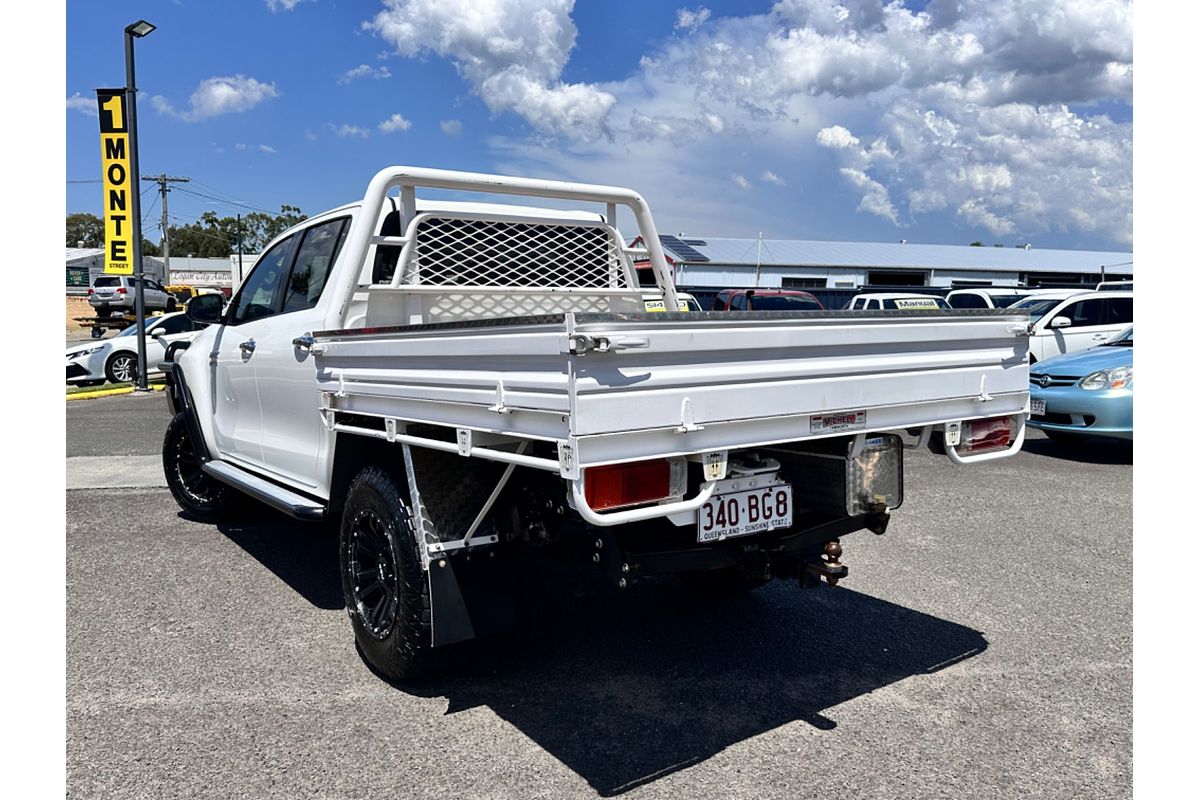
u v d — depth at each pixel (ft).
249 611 14.87
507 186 13.79
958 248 176.86
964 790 9.28
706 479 9.10
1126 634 13.73
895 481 11.27
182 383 20.04
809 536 11.54
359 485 12.03
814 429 9.96
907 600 15.40
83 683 11.93
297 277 15.84
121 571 17.08
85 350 56.75
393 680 11.94
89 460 28.89
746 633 13.88
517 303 15.29
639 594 15.81
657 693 11.68
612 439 8.21
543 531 10.48
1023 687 11.83
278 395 15.52
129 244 52.80
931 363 11.07
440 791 9.27
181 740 10.34
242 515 20.68
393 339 10.89
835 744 10.28
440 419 10.05
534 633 13.91
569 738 10.43
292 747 10.19
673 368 8.57
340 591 15.96
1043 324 38.91
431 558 10.79
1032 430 36.50
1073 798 9.12
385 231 14.17
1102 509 22.12
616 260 16.35
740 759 9.93
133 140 52.31
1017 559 17.80
